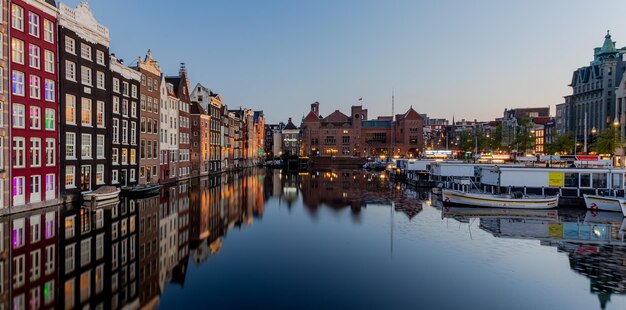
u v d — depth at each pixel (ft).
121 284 63.72
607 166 192.44
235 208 147.02
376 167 444.14
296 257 83.87
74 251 79.20
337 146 576.20
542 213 141.18
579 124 392.47
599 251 89.66
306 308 58.03
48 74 132.77
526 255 86.48
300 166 468.34
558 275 73.31
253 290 64.69
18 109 120.16
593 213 140.87
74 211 123.03
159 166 227.20
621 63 348.59
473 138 445.78
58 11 137.49
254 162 542.98
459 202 156.04
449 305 59.72
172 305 57.82
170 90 249.55
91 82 155.84
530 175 162.81
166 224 110.42
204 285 66.39
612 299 62.75
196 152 294.66
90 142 154.40
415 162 261.85
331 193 201.57
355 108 573.74
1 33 113.91
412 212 142.41
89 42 154.40
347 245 94.27
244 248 90.38
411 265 79.10
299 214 136.77
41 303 54.90
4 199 114.21
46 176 131.13
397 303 60.59
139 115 198.70
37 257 74.69
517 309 58.90
